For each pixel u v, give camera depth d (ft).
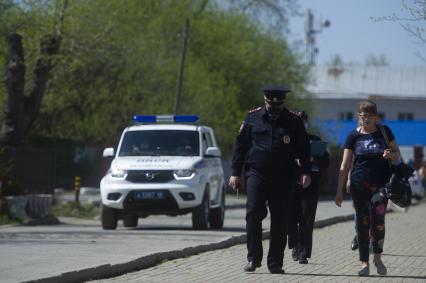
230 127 428.97
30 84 239.09
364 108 108.17
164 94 389.80
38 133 381.40
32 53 249.55
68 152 432.66
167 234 163.43
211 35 457.68
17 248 130.62
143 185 175.94
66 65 265.95
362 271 108.99
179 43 440.86
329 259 129.49
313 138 120.88
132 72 355.97
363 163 108.17
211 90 417.69
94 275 103.81
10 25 239.09
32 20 241.55
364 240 108.99
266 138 106.63
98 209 259.80
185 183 175.63
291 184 108.27
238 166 108.47
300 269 115.85
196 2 473.67
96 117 363.15
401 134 650.43
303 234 121.19
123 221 197.98
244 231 175.83
